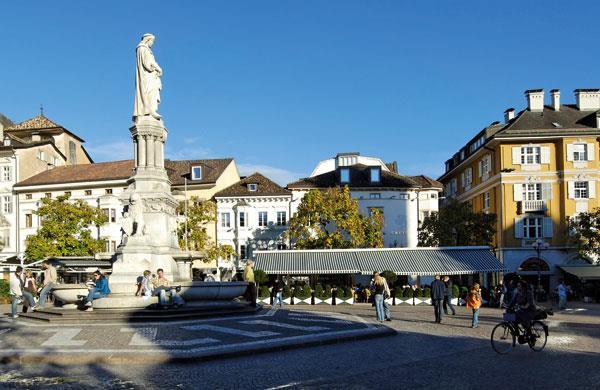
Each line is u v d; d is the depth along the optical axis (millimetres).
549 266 52000
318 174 67125
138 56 28094
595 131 51844
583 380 12125
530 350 16500
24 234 62125
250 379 12172
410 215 60219
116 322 20812
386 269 44562
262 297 41562
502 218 53094
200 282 24438
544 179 52844
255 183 60375
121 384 11688
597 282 49938
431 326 23328
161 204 27094
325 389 11289
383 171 63281
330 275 49438
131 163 63750
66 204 50719
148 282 23062
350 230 50125
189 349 14914
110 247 59812
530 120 55125
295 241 56844
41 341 16453
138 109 27969
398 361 14461
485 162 58250
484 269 44000
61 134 71125
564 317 29266
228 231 59344
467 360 14719
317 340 17000
